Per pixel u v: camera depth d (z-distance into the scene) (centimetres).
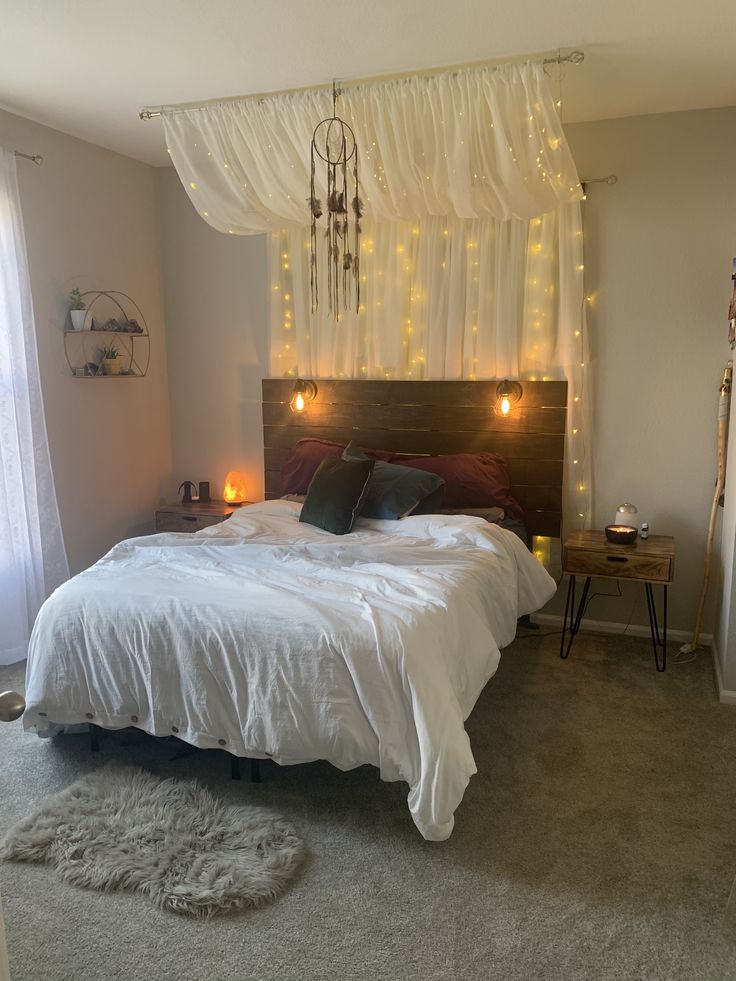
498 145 309
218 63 300
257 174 356
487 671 261
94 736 274
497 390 392
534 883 205
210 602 244
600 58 295
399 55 292
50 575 381
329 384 429
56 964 177
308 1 247
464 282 395
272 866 207
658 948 182
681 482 380
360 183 346
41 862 214
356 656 220
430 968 176
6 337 352
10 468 357
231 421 472
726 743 283
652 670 351
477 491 378
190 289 467
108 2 249
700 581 382
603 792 250
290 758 226
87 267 412
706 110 353
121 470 446
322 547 308
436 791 210
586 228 377
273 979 173
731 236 357
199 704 235
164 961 178
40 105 349
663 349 374
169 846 215
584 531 386
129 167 439
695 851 219
